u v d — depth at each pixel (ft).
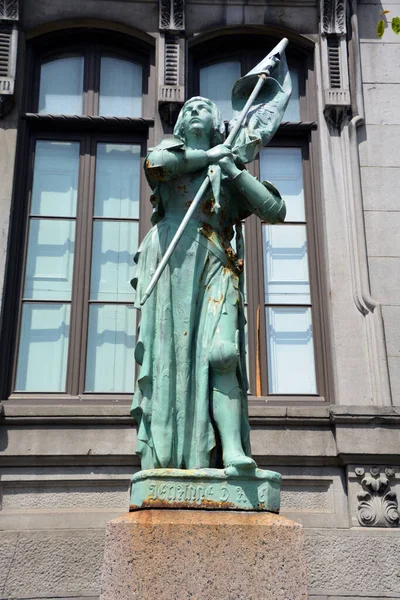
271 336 30.35
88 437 27.12
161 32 33.19
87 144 32.65
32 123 32.63
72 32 34.17
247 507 13.24
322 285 30.55
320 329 30.22
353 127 32.01
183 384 14.42
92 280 30.94
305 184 32.40
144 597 12.35
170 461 13.89
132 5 34.01
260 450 27.02
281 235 31.76
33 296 30.58
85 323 30.12
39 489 26.78
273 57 17.71
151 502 13.24
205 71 34.60
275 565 12.59
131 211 32.09
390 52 33.68
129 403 28.78
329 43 33.37
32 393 29.17
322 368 29.68
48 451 26.84
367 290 29.66
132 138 33.01
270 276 31.19
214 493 13.32
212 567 12.53
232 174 15.70
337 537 25.63
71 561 25.20
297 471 27.09
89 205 31.76
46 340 30.07
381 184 31.40
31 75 33.65
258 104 17.60
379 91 32.94
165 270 15.10
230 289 15.07
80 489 26.81
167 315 14.75
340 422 27.12
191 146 16.33
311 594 24.95
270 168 32.81
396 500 26.37
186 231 15.35
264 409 27.50
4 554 25.16
